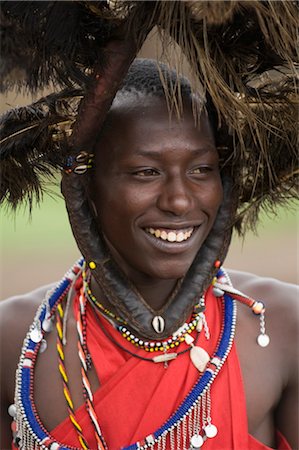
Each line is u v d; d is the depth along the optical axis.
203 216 6.25
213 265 6.62
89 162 6.26
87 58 5.97
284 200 7.09
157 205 6.05
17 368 6.96
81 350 6.62
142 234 6.15
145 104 6.09
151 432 6.36
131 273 6.49
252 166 6.80
